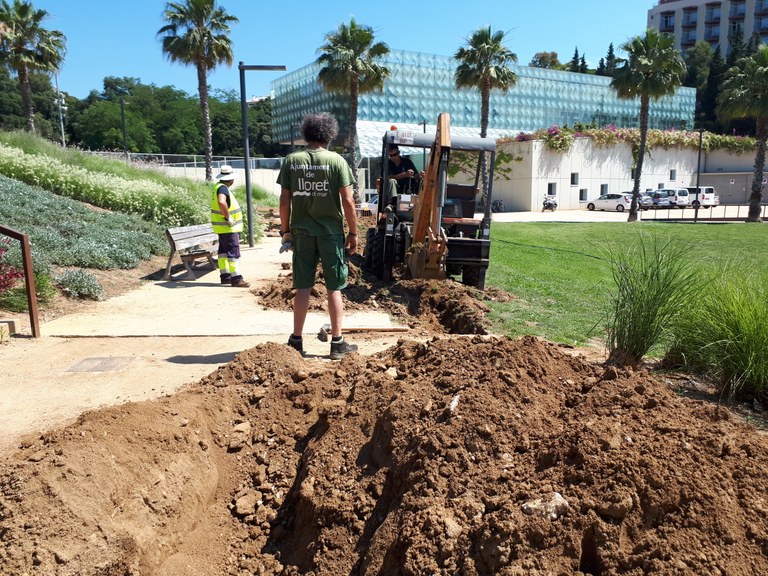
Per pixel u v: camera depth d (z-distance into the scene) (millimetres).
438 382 3711
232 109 90188
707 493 2498
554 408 3424
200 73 34219
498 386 3461
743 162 60781
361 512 3090
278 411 4191
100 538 2768
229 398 4281
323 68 37094
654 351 5520
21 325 6887
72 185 16406
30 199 13297
